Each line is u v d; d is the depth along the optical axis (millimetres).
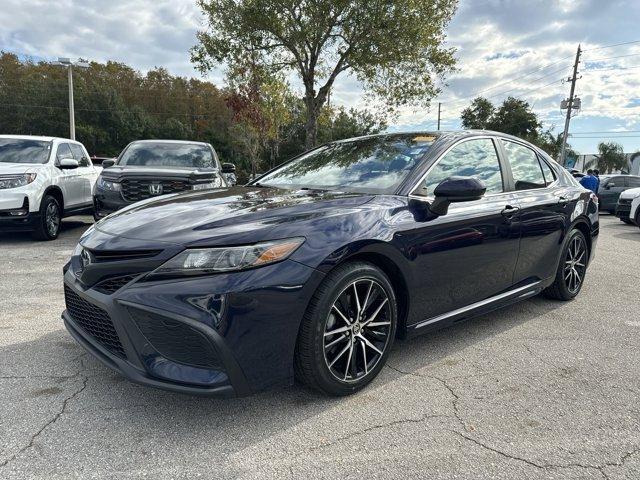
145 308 2219
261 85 17250
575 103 36750
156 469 2025
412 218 2875
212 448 2180
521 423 2434
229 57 14266
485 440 2277
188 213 2670
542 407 2600
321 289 2434
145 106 76875
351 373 2650
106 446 2178
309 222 2496
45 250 6930
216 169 7715
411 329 2973
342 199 2838
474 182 2777
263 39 14031
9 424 2336
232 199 2988
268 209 2641
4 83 66188
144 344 2273
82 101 65125
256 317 2230
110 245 2434
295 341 2365
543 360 3232
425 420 2447
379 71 15070
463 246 3158
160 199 3248
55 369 2945
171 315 2176
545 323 3996
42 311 4059
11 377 2830
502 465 2088
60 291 4707
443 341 3562
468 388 2809
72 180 8570
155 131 70938
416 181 3104
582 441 2283
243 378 2236
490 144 3814
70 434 2264
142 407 2523
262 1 12867
